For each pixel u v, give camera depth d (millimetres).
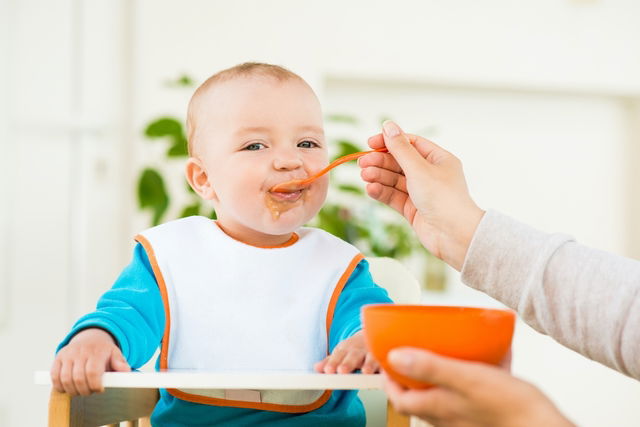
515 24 3299
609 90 3404
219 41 3092
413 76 3248
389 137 937
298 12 3170
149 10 3033
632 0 3365
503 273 799
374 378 750
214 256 1125
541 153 3492
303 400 1075
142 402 1106
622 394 3289
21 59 2637
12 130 2580
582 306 764
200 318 1093
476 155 3449
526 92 3467
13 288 2559
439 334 639
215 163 1116
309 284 1123
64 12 2770
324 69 3184
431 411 610
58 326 2678
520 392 569
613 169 3545
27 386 2564
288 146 1090
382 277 1313
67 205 2750
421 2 3248
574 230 3512
